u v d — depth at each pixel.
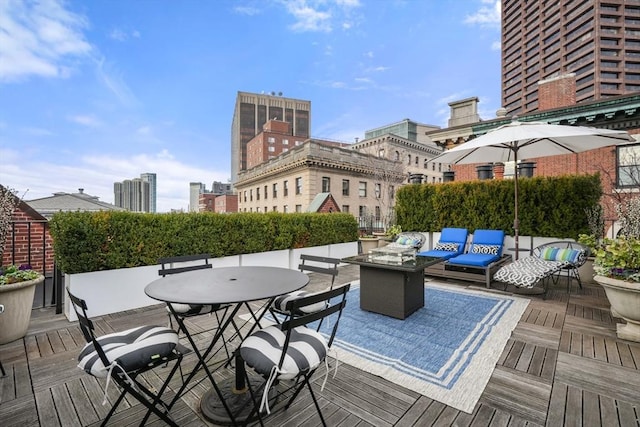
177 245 4.55
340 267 7.06
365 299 3.89
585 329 3.22
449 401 2.03
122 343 1.80
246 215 5.45
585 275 5.21
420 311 3.85
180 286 2.09
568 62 41.56
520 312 3.77
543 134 4.03
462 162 5.72
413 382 2.26
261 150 41.22
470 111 10.80
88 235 3.79
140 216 4.23
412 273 3.77
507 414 1.90
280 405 2.00
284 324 1.57
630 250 2.96
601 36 38.28
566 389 2.15
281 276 2.41
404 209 7.75
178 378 2.36
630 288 2.78
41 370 2.49
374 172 20.73
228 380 2.32
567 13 41.41
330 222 7.00
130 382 1.67
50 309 4.11
